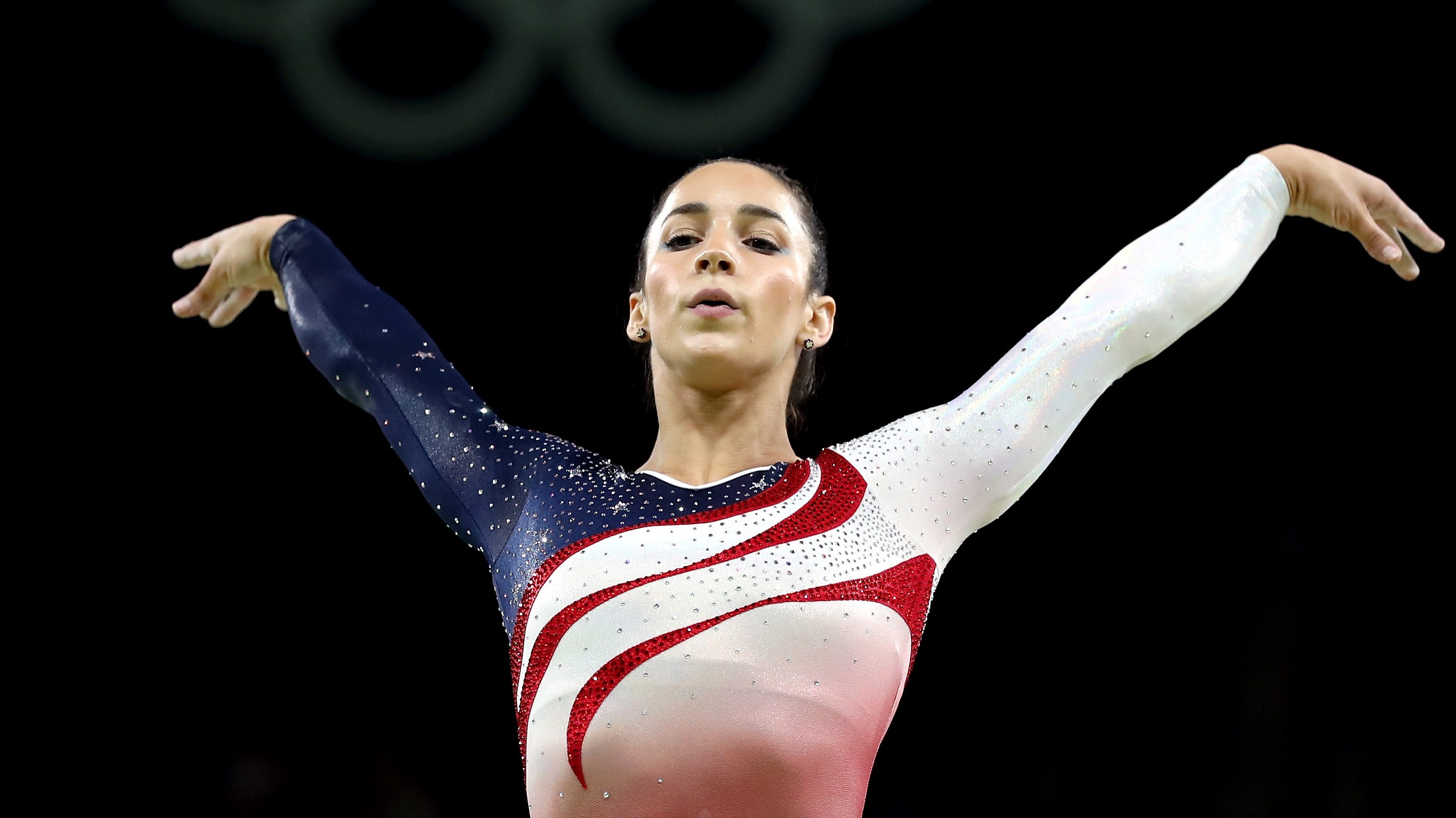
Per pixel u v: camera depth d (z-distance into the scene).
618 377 29.31
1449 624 26.72
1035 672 28.14
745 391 9.83
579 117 27.33
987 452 9.54
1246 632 27.59
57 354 28.62
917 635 8.98
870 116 27.64
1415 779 25.94
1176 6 25.92
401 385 10.45
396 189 28.11
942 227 28.58
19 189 27.45
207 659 28.64
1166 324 10.16
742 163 10.62
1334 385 28.05
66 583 28.33
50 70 26.42
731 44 26.64
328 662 29.14
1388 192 10.91
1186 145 27.19
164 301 28.75
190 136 27.23
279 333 29.34
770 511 8.91
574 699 8.33
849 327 28.80
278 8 26.34
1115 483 28.86
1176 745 27.19
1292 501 28.05
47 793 26.97
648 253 10.88
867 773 8.57
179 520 29.16
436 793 28.39
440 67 26.81
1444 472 27.30
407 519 30.05
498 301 29.50
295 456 29.83
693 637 8.31
